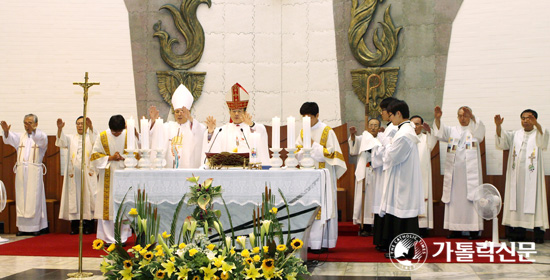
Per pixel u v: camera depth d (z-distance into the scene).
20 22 11.04
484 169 9.42
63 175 10.52
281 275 4.54
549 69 9.57
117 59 11.09
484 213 7.26
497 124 8.88
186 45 11.16
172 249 4.66
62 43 11.04
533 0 9.68
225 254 4.57
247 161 5.81
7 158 10.35
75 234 9.91
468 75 10.04
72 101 10.97
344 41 10.93
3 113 10.97
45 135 9.89
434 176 9.75
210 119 7.06
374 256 7.34
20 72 10.99
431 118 10.27
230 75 11.26
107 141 8.26
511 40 9.80
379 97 10.55
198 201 5.07
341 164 7.40
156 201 5.72
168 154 7.63
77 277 6.17
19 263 7.05
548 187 8.98
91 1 11.09
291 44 11.30
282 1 11.37
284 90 11.32
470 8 10.07
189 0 11.10
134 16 11.11
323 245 7.62
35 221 9.75
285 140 10.60
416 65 10.38
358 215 9.47
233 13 11.30
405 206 7.14
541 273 6.23
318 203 5.58
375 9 10.66
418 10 10.37
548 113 9.55
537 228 8.70
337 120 10.98
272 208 4.89
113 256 4.73
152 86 11.11
